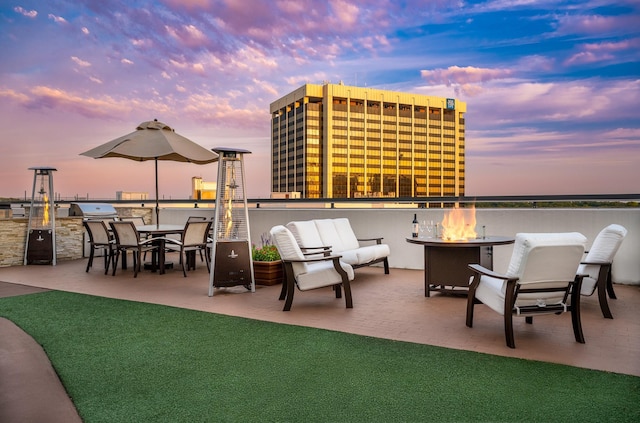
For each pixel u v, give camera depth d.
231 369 3.18
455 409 2.54
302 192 120.44
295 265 5.14
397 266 8.48
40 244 8.89
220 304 5.38
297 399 2.68
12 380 2.98
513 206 8.03
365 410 2.54
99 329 4.23
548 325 4.42
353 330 4.23
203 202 11.58
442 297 5.83
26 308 5.11
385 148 125.31
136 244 7.46
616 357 3.44
